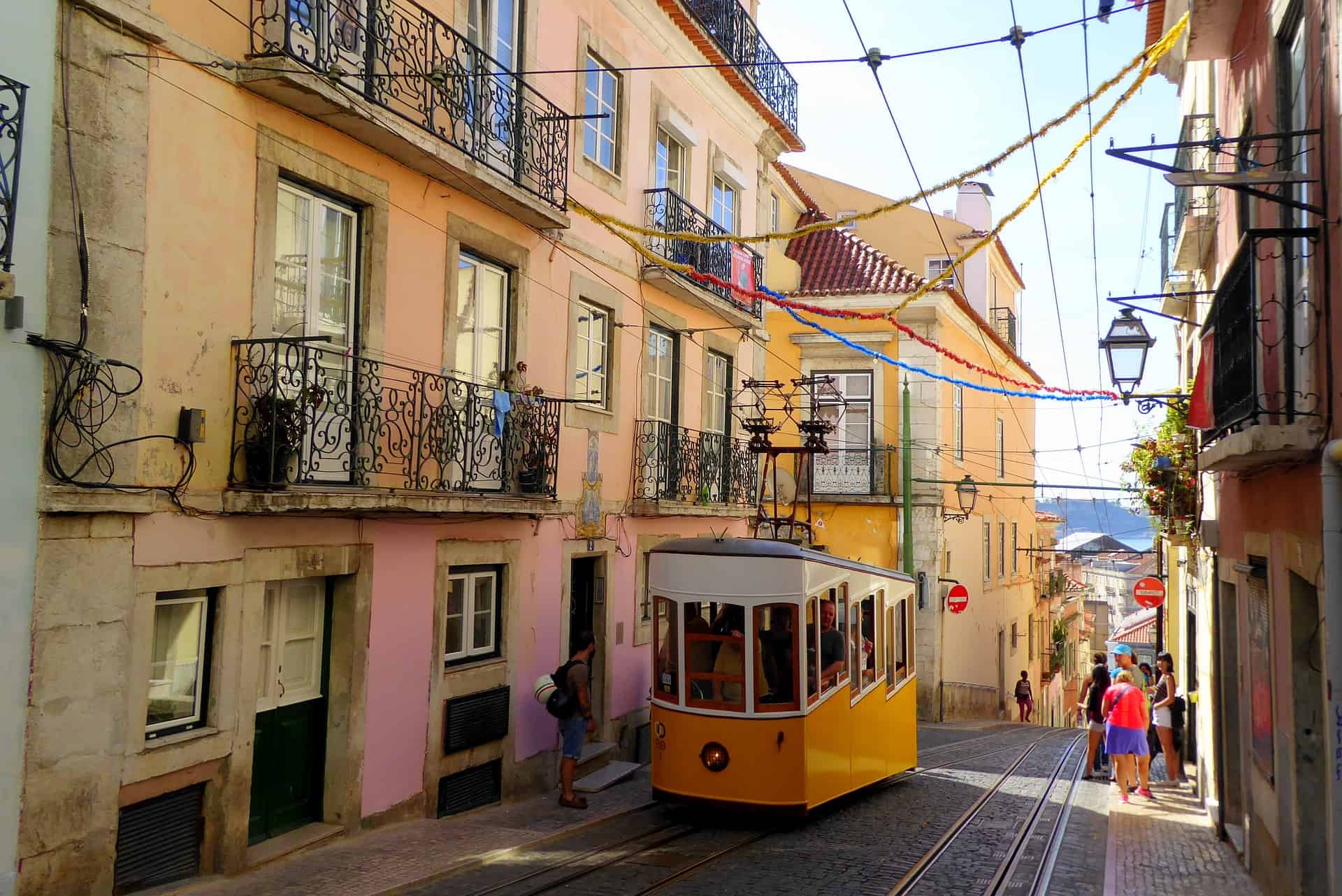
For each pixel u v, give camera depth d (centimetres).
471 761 1078
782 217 2517
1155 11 1156
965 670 2588
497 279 1150
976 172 795
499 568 1149
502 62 1132
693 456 1552
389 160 957
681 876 816
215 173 764
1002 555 3152
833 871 852
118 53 685
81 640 657
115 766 680
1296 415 703
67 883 646
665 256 1470
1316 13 649
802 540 1683
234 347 779
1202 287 1420
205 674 772
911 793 1277
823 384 2411
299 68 789
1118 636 4191
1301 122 715
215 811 773
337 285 912
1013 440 3428
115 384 681
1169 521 1470
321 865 809
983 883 832
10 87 580
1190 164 1285
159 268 717
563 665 1202
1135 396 1173
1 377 610
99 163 671
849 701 1137
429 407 990
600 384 1364
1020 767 1591
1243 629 943
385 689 952
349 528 909
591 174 1315
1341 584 592
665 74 1512
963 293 2736
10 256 586
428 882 774
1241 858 952
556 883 779
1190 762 1705
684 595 1045
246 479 781
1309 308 666
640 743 1436
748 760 1005
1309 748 709
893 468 2372
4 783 609
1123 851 984
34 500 628
